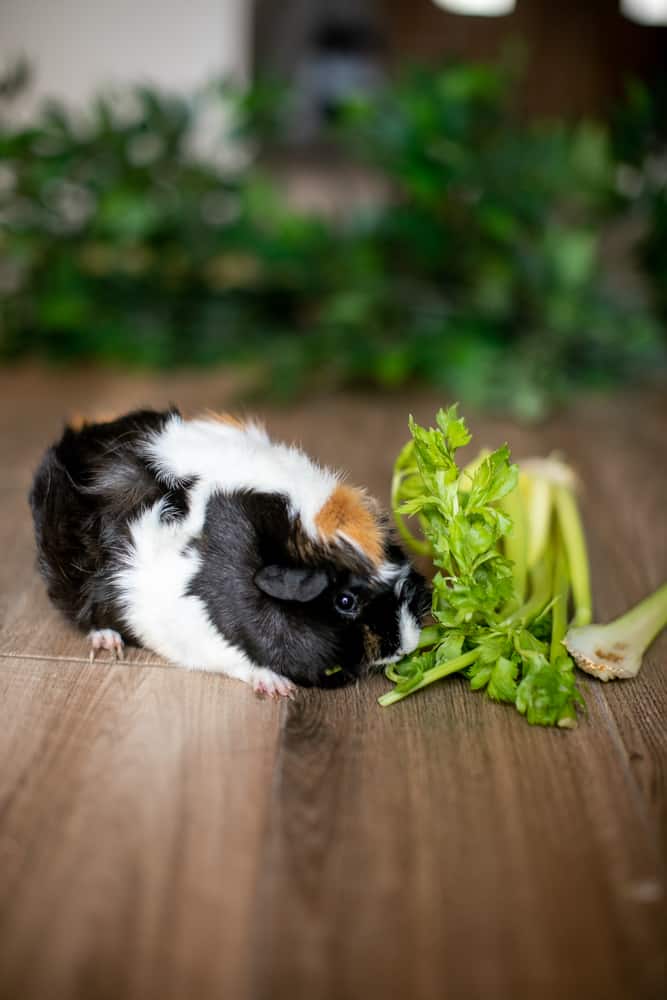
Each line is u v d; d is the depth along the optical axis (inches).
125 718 30.8
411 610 32.0
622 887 26.8
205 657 32.2
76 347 67.0
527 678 30.7
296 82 93.1
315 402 58.9
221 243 65.7
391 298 62.3
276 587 30.4
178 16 84.6
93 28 84.2
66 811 28.0
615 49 85.5
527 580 35.5
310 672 31.8
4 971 24.9
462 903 26.3
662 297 65.8
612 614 36.4
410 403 59.2
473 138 62.0
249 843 27.4
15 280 70.6
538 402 55.9
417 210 62.4
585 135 61.4
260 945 25.5
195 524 31.7
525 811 28.4
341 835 27.7
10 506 42.2
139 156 65.2
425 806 28.5
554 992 24.9
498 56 87.9
